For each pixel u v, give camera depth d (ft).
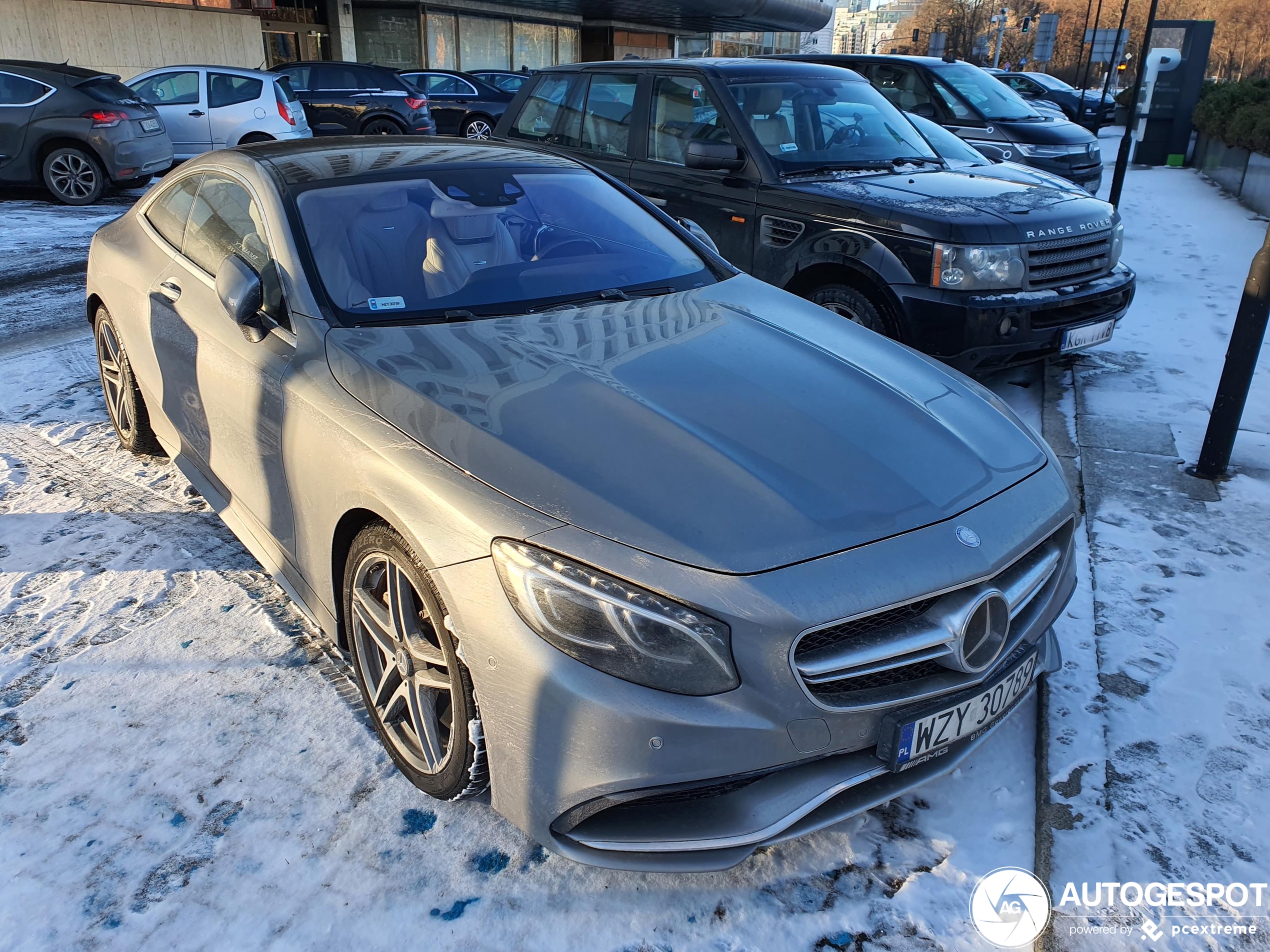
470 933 6.44
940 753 6.66
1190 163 60.29
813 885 6.88
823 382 8.20
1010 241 14.62
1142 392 17.02
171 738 8.23
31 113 35.09
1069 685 9.01
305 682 9.00
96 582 10.64
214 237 10.50
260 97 43.83
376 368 7.84
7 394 16.51
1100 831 7.31
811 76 19.29
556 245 10.28
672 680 5.84
